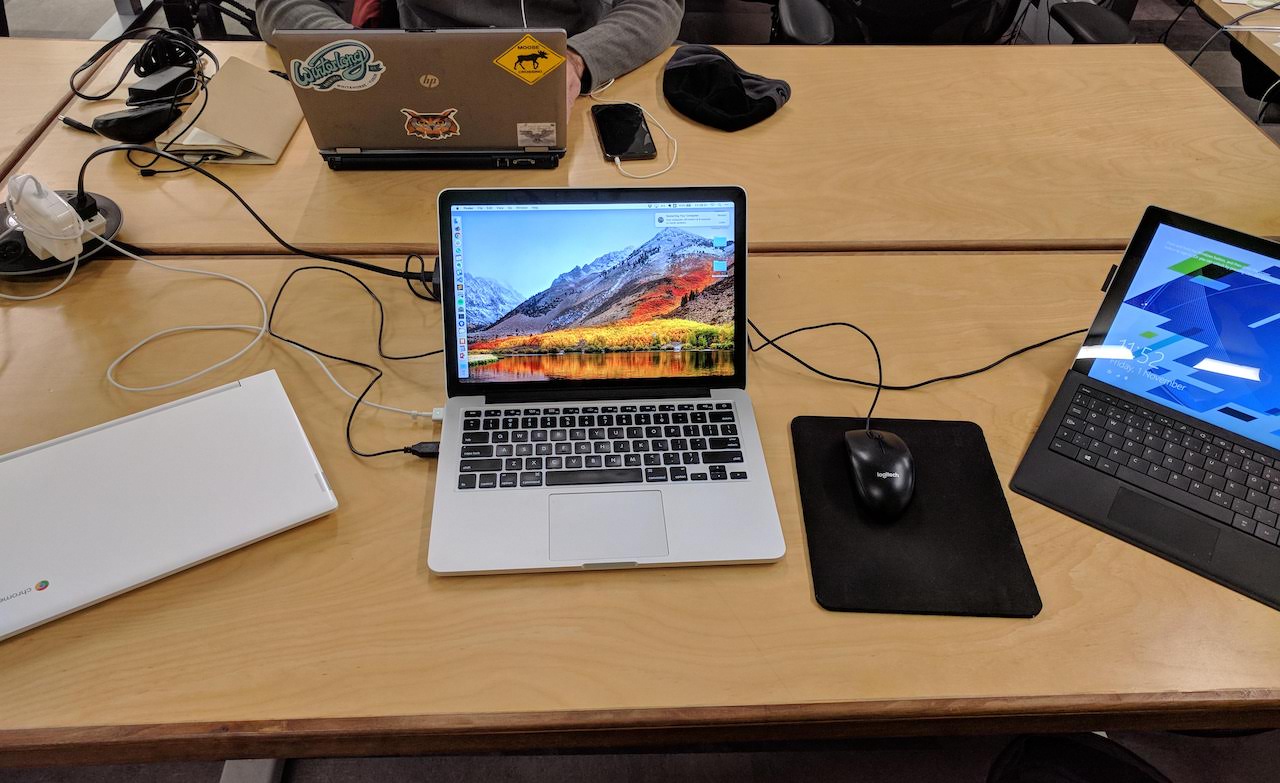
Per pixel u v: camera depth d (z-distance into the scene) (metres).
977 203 1.23
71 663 0.68
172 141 1.22
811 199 1.22
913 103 1.44
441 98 1.14
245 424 0.85
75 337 0.96
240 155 1.23
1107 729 0.72
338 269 1.08
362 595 0.74
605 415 0.87
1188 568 0.79
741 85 1.38
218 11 2.31
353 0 1.71
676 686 0.69
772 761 1.33
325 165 1.25
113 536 0.74
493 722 0.66
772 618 0.74
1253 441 0.85
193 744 0.65
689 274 0.88
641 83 1.46
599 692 0.68
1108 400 0.90
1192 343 0.87
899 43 1.96
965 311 1.06
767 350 1.00
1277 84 1.78
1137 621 0.75
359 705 0.67
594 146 1.31
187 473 0.80
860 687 0.69
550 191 0.86
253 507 0.78
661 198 0.87
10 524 0.74
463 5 1.59
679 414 0.88
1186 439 0.86
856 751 1.34
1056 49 1.61
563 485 0.81
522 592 0.75
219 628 0.71
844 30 1.96
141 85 1.28
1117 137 1.37
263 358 0.95
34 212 0.97
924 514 0.82
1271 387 0.84
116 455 0.81
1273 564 0.79
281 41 1.07
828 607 0.75
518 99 1.15
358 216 1.16
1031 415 0.93
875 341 1.01
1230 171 1.31
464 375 0.88
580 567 0.76
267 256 1.09
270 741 0.66
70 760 0.66
